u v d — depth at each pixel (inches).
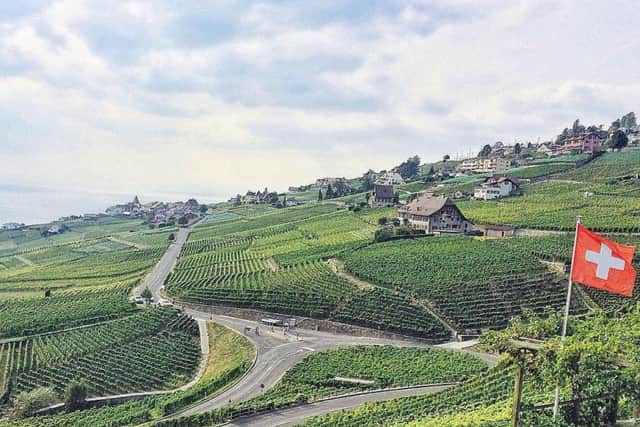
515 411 1293.1
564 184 7514.8
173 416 2539.4
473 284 3986.2
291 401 2480.3
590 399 1348.4
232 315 4446.4
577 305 3678.6
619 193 6437.0
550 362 1279.5
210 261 6742.1
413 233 5585.6
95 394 3193.9
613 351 1327.5
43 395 3036.4
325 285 4453.7
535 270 4170.8
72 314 4744.1
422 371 2797.7
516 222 5580.7
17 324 4525.1
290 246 6589.6
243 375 3009.4
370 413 2133.4
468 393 2178.9
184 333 4119.1
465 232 5807.1
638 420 1355.8
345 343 3523.6
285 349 3437.5
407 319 3644.2
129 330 4205.2
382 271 4461.1
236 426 2253.9
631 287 1232.8
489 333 1382.9
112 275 7032.5
